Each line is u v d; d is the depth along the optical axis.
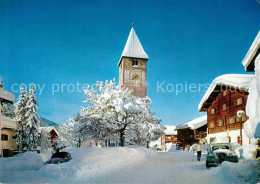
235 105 31.80
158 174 11.92
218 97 37.47
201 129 50.66
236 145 23.77
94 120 36.38
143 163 18.25
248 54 14.33
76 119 38.75
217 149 15.70
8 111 50.12
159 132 44.94
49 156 20.44
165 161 20.48
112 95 37.09
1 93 22.22
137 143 42.69
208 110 42.03
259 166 10.55
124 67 78.06
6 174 10.56
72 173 10.74
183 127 57.75
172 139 78.44
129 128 36.97
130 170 13.32
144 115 36.97
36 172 11.28
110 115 35.25
